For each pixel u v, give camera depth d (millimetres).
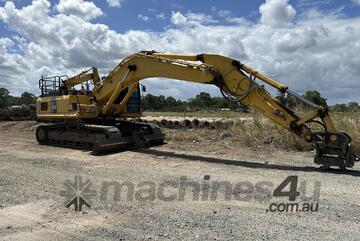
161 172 10453
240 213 6855
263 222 6387
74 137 15883
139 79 14398
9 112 29906
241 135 16672
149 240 5691
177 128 22203
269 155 13141
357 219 6512
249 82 11570
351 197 7809
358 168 10852
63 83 17203
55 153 14336
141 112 16875
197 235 5840
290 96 12070
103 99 15875
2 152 14664
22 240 5816
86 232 6078
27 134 21578
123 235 5906
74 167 11375
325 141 10438
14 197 8086
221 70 12000
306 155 13086
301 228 6109
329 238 5703
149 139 15312
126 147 15188
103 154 13820
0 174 10453
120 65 14836
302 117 10945
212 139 16922
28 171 10844
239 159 12445
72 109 15984
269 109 11320
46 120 17234
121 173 10406
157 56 13641
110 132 14305
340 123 14859
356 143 13141
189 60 12742
